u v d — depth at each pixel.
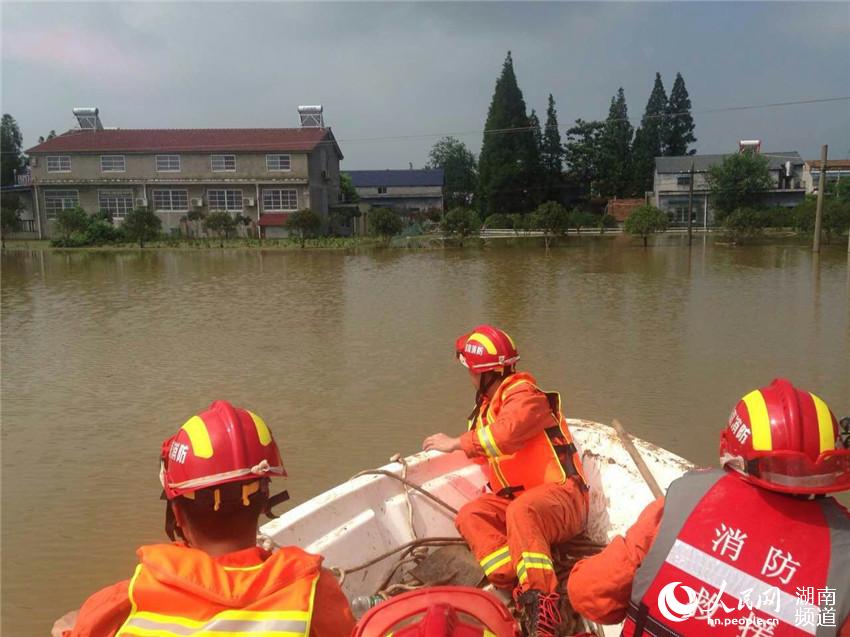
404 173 87.06
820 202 36.69
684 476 2.44
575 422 5.00
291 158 54.41
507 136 74.62
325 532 3.99
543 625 3.34
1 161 72.19
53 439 8.95
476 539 3.93
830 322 16.33
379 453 8.33
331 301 20.88
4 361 13.16
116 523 6.71
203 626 1.98
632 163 83.88
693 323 16.42
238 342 14.71
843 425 2.28
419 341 14.61
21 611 5.35
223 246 46.53
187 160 54.50
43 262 35.66
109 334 15.76
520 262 34.22
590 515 4.52
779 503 2.20
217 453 2.13
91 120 59.81
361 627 2.11
